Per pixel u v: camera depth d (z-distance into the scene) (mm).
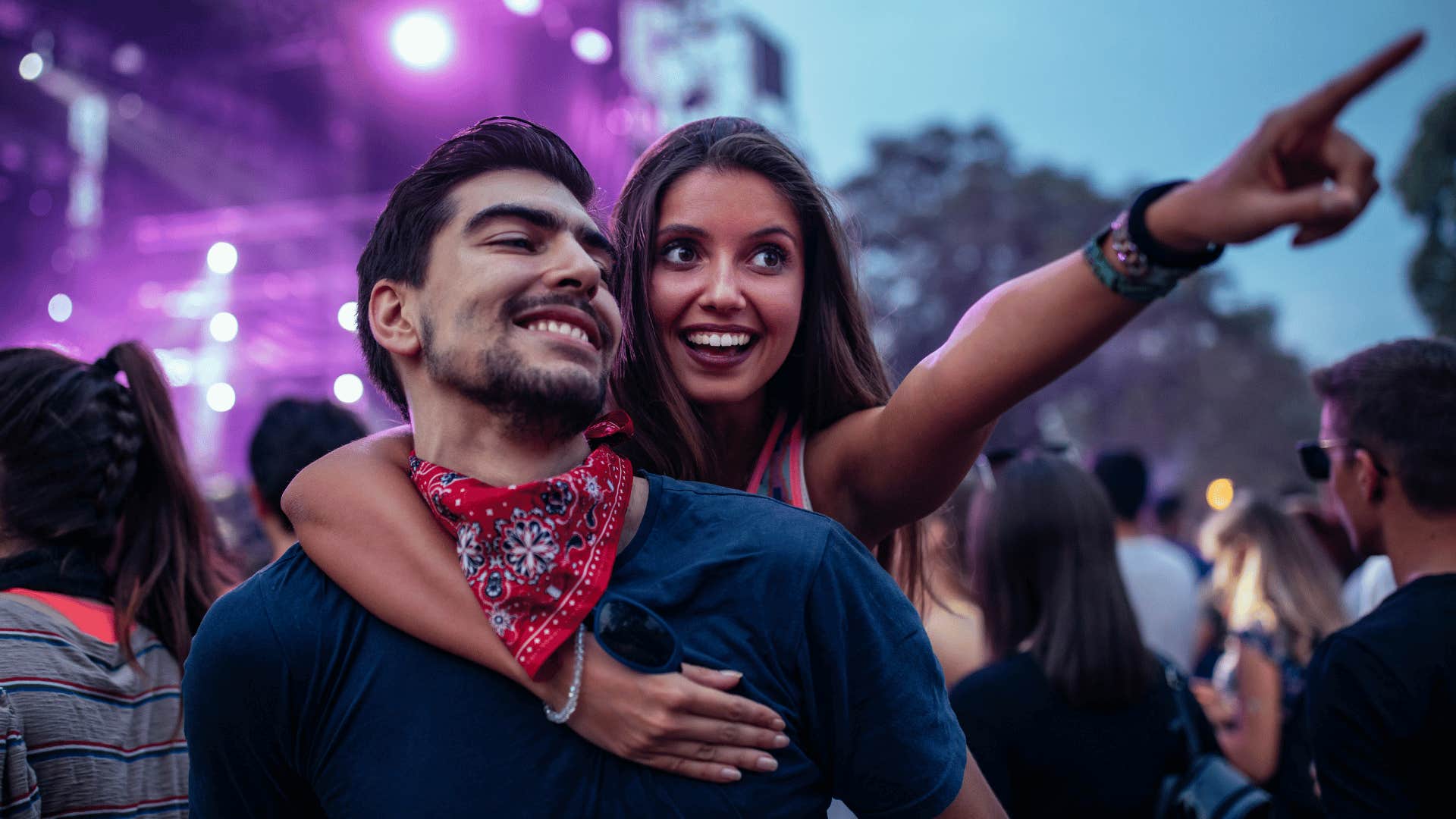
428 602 1117
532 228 1205
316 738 1137
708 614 1139
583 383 1157
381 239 1279
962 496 2781
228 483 4754
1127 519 3770
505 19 10625
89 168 10945
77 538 1650
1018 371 1181
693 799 1064
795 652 1142
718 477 1675
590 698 1064
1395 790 1585
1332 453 1906
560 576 1099
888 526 1574
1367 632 1668
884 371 1764
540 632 1067
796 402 1722
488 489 1118
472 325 1163
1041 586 2145
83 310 11008
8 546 1616
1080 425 33000
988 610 2281
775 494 1634
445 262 1197
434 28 10312
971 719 2072
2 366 1665
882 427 1420
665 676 1061
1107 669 2021
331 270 11172
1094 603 2076
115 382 1769
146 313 11297
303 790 1188
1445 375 1769
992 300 1238
